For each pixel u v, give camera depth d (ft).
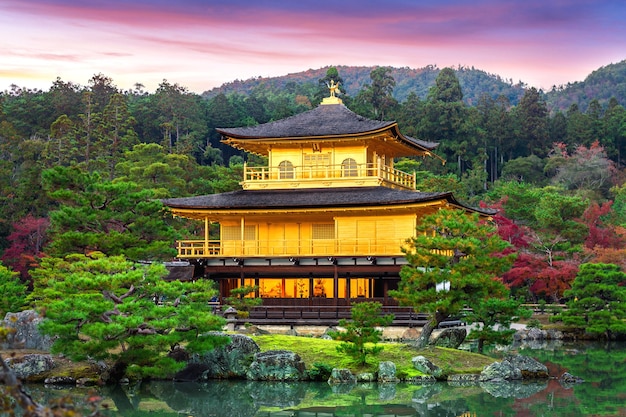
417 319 196.44
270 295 216.95
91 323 134.00
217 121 611.47
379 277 207.51
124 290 150.00
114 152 434.30
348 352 151.53
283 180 222.48
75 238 180.45
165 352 152.56
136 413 122.62
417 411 123.85
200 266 215.72
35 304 188.85
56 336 156.25
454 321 205.36
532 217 327.26
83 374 143.64
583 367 170.50
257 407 127.85
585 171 491.72
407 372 151.53
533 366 156.15
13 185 366.84
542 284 273.13
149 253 185.06
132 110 579.89
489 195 397.19
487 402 130.11
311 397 135.64
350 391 140.87
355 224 208.44
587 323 228.43
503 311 167.84
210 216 216.33
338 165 221.87
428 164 515.09
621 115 610.65
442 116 563.89
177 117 574.56
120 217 186.50
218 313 203.92
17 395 47.39
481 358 163.53
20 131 489.26
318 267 206.90
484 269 163.43
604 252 271.90
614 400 131.34
